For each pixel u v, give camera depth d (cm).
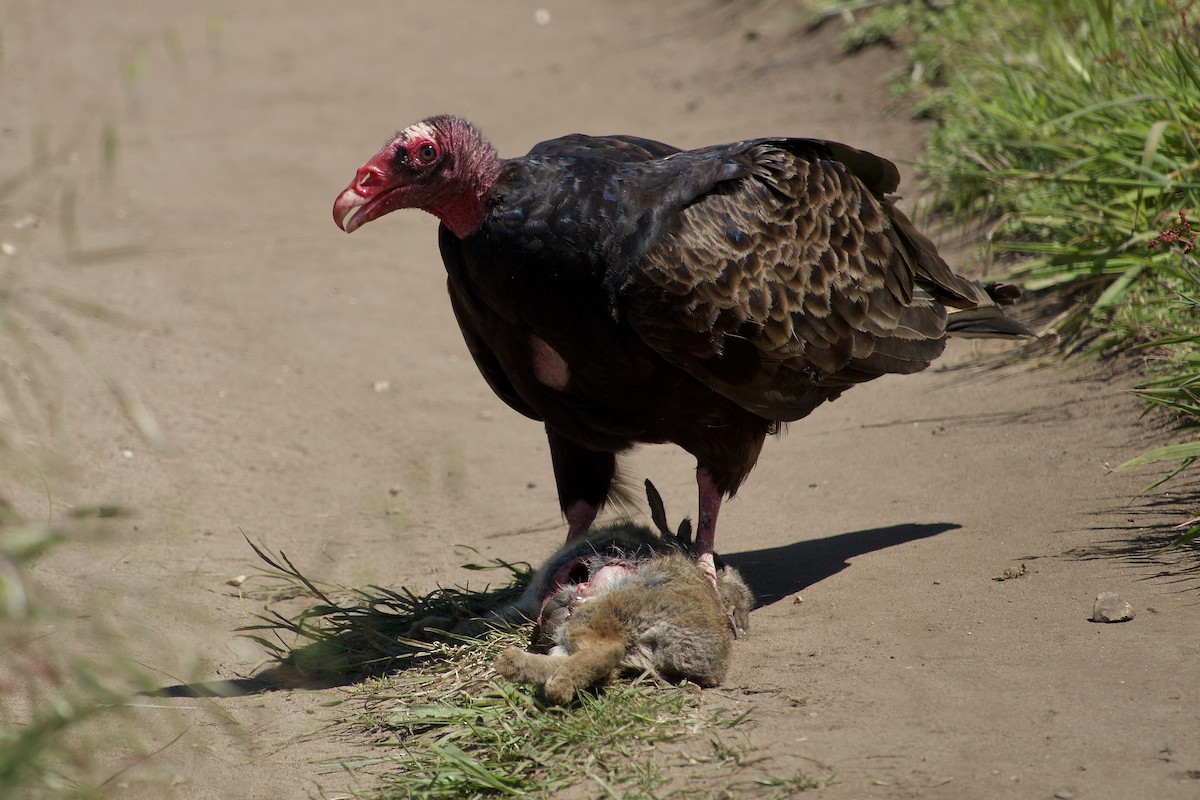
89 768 1005
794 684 1186
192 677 1230
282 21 5116
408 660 1366
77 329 2481
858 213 1560
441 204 1335
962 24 3309
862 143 3200
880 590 1407
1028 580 1366
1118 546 1417
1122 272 2109
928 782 976
